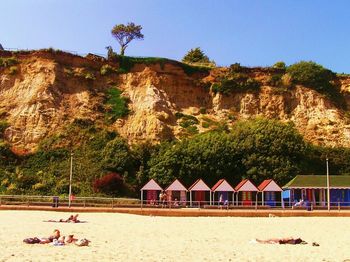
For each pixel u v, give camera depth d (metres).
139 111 83.06
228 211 47.84
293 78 91.88
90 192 63.81
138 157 70.94
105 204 55.31
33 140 75.31
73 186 64.25
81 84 86.00
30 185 64.56
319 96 90.00
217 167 68.88
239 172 69.81
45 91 81.50
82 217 42.00
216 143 70.75
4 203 53.09
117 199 55.06
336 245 25.02
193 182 67.62
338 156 76.50
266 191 59.41
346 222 40.75
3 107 80.44
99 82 87.88
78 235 27.36
